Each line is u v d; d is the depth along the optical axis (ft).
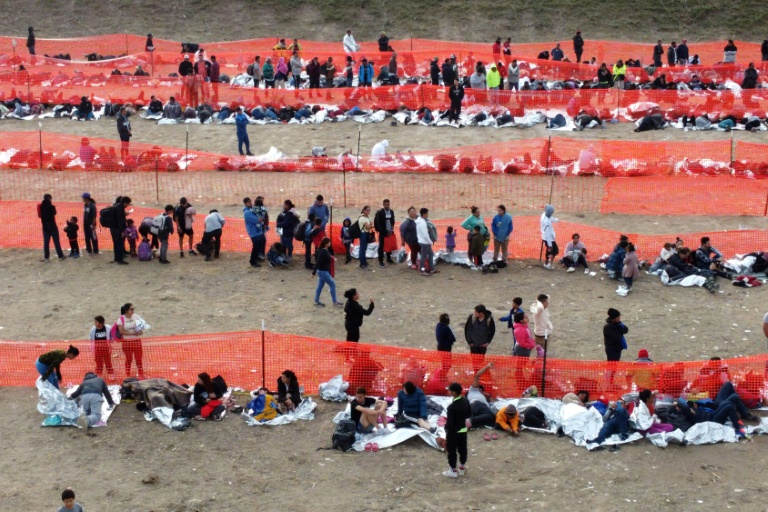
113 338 58.54
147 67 139.54
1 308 69.77
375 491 48.60
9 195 92.53
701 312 68.80
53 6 164.86
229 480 49.60
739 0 160.97
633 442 52.54
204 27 160.86
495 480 49.37
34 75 128.57
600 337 64.90
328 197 91.97
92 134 111.96
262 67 135.54
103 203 89.97
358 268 76.84
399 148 106.11
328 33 159.12
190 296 71.72
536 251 79.15
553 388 56.65
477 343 58.23
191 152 100.53
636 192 91.81
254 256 76.95
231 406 55.98
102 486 49.01
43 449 52.21
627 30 157.28
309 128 114.01
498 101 116.06
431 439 52.60
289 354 59.16
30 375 58.90
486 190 93.45
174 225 83.82
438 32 157.89
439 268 76.95
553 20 158.92
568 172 97.09
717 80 126.72
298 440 53.21
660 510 46.91
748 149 99.14
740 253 78.23
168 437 53.36
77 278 75.15
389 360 57.52
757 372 55.83
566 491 48.39
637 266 71.82
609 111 114.42
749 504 47.34
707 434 52.65
